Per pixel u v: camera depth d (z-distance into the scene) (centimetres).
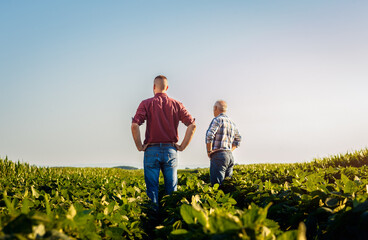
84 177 672
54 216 154
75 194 343
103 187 464
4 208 232
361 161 762
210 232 132
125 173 1541
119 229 201
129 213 264
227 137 590
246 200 335
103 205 256
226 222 125
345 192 232
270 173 716
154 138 420
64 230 144
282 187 342
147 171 418
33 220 123
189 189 414
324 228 196
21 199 270
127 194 381
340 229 164
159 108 427
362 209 153
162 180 646
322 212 207
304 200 238
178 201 361
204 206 230
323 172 517
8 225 119
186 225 207
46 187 480
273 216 259
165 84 445
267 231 135
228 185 563
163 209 361
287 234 129
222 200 288
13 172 870
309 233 204
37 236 118
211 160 591
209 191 363
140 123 428
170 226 206
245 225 130
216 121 582
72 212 158
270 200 280
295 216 226
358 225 141
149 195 411
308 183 279
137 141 421
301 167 845
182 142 442
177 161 436
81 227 148
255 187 374
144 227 278
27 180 522
